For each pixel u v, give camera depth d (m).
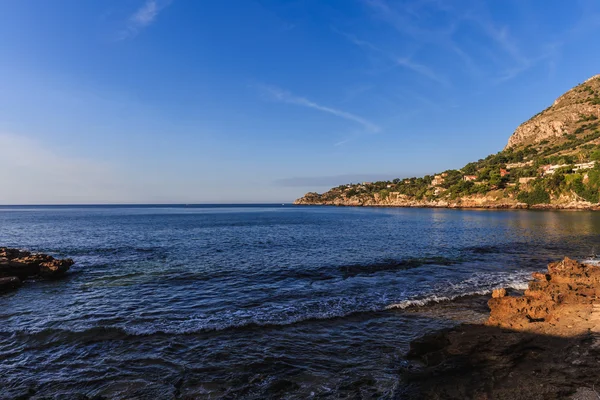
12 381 8.25
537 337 9.60
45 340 10.65
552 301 12.56
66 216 109.44
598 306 11.98
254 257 26.38
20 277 19.19
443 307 13.55
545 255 26.84
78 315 13.07
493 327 10.58
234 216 110.69
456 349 9.20
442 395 7.14
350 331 11.17
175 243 36.00
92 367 8.91
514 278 18.75
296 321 12.12
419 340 9.95
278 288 17.03
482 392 7.14
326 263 23.69
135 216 110.19
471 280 18.36
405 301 14.42
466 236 41.66
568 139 179.38
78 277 19.81
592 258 25.19
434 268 21.83
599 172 100.56
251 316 12.75
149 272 20.91
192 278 19.23
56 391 7.82
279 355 9.45
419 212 131.12
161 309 13.73
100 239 40.75
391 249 30.67
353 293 15.96
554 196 112.69
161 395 7.59
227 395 7.53
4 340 10.67
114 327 11.65
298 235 44.38
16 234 47.59
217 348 9.95
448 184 185.50
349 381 7.99
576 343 9.09
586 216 75.75
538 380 7.45
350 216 106.62
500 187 142.88
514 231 46.88
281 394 7.52
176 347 10.06
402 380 7.91
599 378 7.35
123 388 7.89
